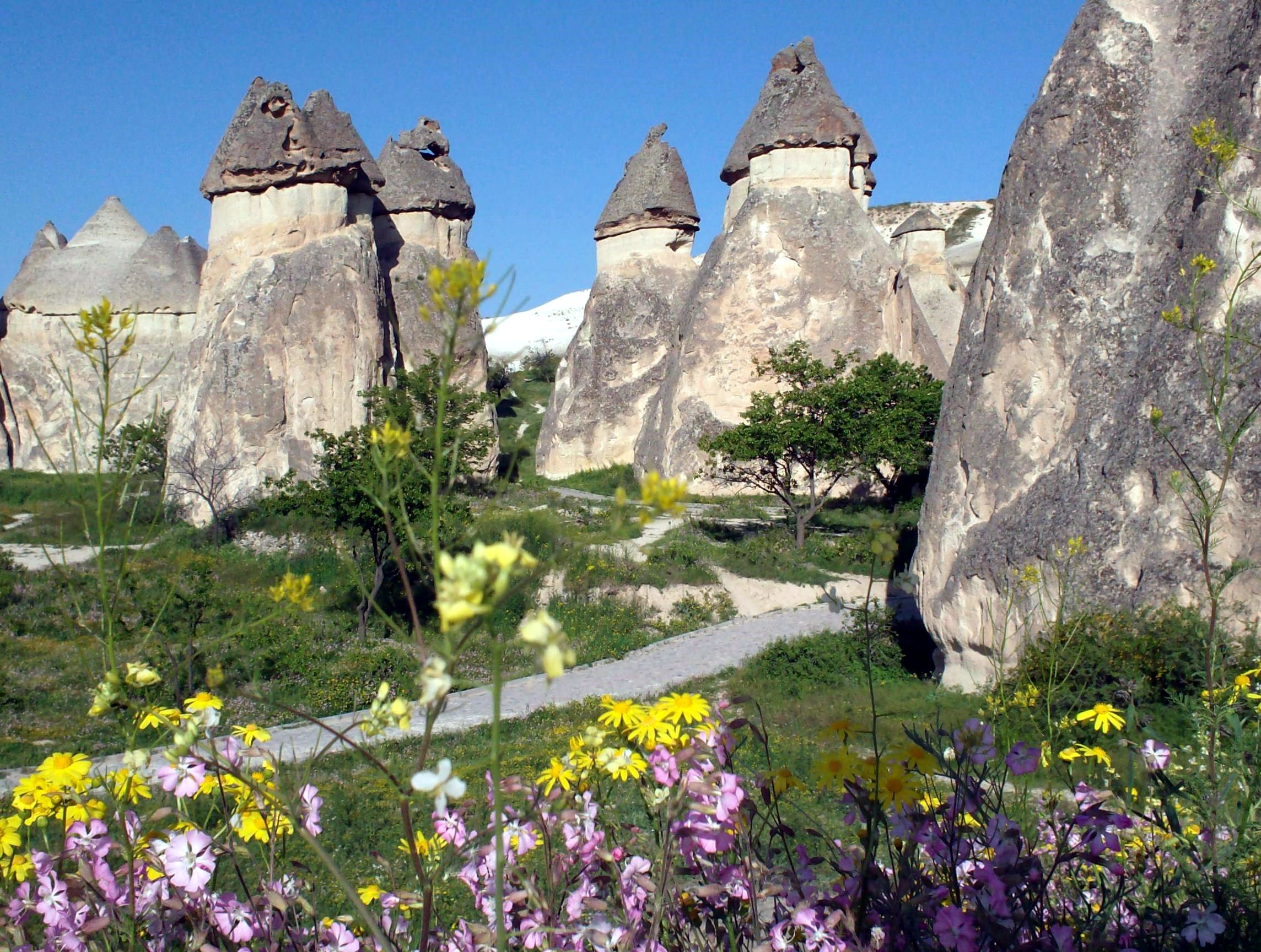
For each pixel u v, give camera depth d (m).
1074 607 8.80
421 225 33.06
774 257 29.55
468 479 23.81
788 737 8.11
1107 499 9.95
